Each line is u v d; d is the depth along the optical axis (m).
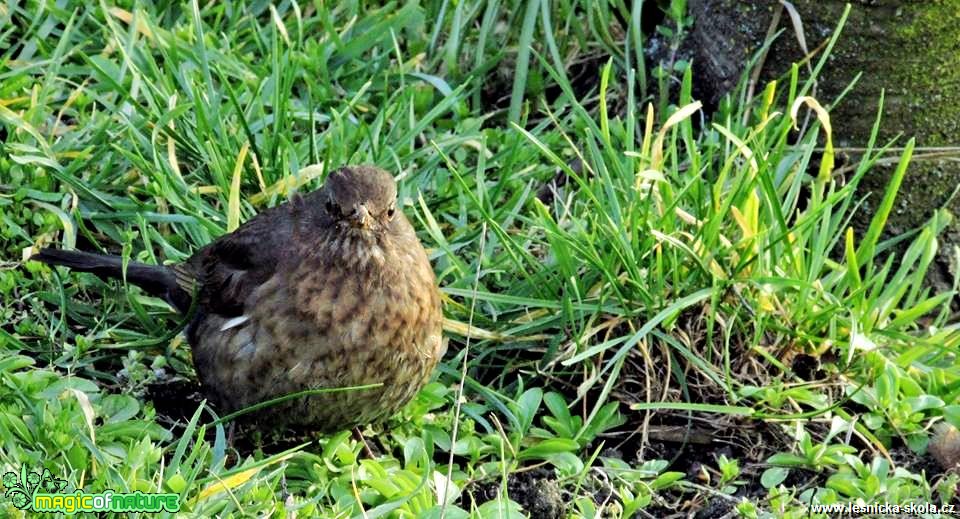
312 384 9.23
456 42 12.81
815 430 10.23
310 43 12.52
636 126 12.39
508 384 10.55
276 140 11.48
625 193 10.96
